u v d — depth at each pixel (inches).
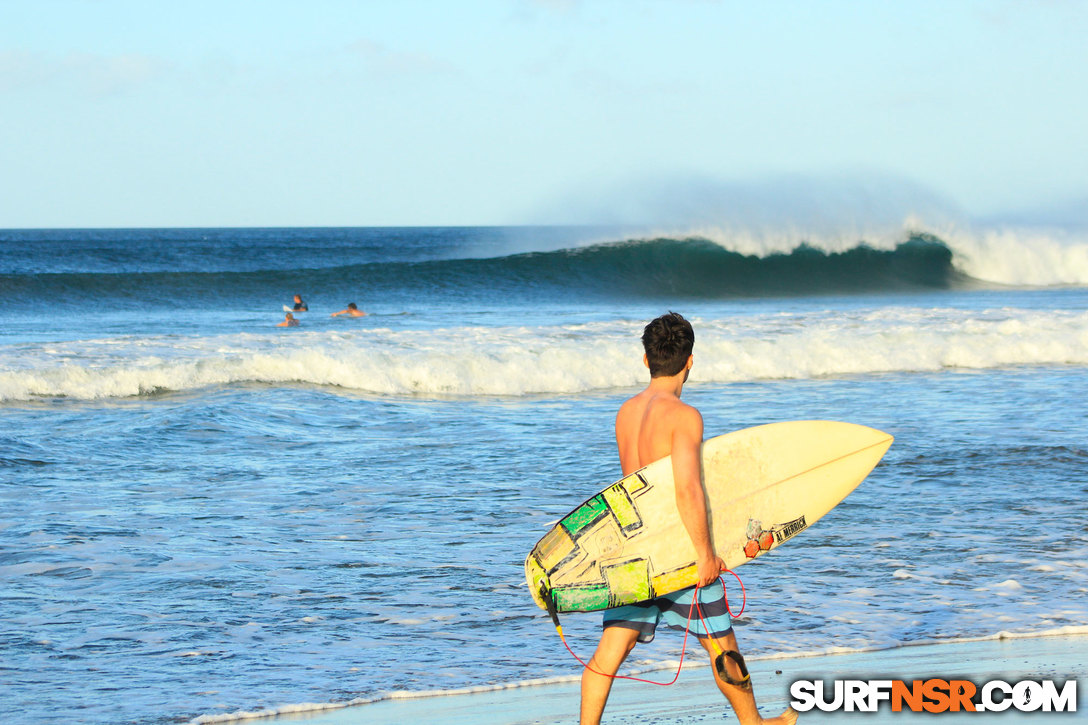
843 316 3011.8
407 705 549.0
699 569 464.4
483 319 3695.9
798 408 1712.6
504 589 781.3
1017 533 940.6
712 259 5506.9
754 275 5506.9
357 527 976.9
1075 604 731.4
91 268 7746.1
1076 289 5629.9
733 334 2546.8
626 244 5531.5
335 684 578.2
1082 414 1631.4
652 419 486.9
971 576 802.8
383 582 794.8
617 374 2086.6
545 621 706.8
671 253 5497.1
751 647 643.5
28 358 2036.2
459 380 1974.7
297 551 884.0
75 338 2989.7
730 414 1644.9
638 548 477.4
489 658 628.7
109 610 712.4
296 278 4970.5
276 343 2347.4
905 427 1512.1
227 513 1026.1
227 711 534.0
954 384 2027.6
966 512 1021.8
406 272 5162.4
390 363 2036.2
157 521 984.9
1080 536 928.3
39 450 1323.8
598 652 487.8
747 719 488.7
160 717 524.1
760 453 503.5
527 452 1376.7
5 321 3700.8
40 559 839.1
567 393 1994.3
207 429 1504.7
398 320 3686.0
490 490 1145.4
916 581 789.2
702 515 460.4
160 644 644.7
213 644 645.9
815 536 932.6
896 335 2522.1
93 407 1695.4
